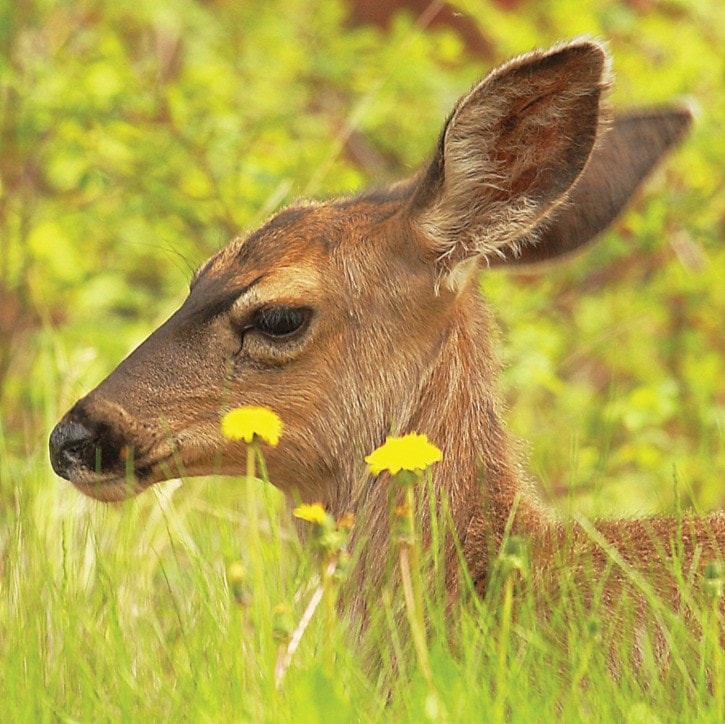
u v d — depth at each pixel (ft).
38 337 53.16
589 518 33.76
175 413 32.81
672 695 28.30
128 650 31.12
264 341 32.76
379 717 26.99
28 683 28.89
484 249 32.63
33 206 56.70
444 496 31.42
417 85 59.16
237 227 54.70
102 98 54.29
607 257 56.29
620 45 61.98
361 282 32.96
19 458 45.44
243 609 27.22
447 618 30.81
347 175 56.39
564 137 32.30
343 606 32.40
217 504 36.01
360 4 83.82
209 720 25.98
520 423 52.80
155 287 63.67
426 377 33.12
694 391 55.42
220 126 54.34
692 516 32.83
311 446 33.12
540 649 28.32
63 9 58.59
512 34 61.87
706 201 57.77
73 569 34.94
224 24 61.77
